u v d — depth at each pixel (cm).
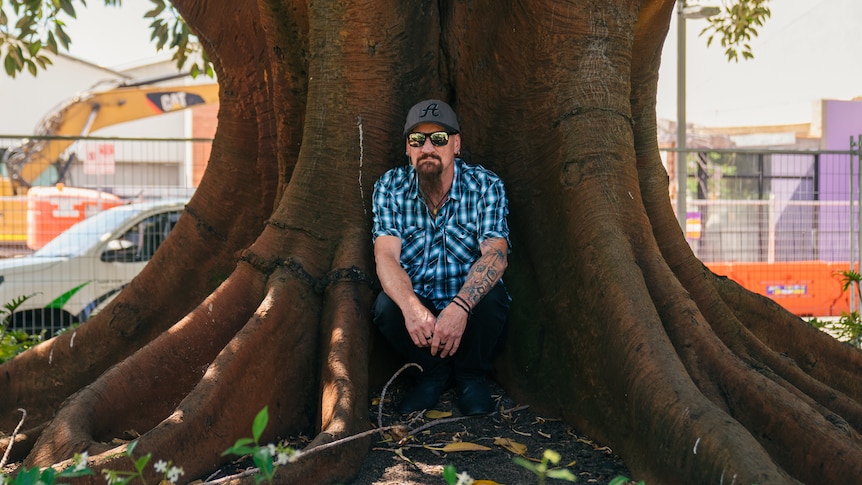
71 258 939
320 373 382
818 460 320
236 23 514
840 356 486
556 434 381
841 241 1128
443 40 463
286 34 474
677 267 469
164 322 522
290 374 381
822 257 1137
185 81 2769
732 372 356
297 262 408
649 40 487
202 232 536
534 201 441
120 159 1139
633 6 438
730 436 292
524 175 447
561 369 402
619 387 354
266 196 534
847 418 379
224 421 341
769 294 1130
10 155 1530
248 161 536
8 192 1471
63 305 928
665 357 339
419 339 376
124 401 364
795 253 1138
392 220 412
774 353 416
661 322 363
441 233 414
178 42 876
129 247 974
